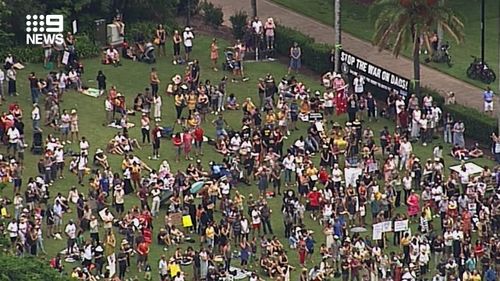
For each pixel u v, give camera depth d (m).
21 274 163.12
